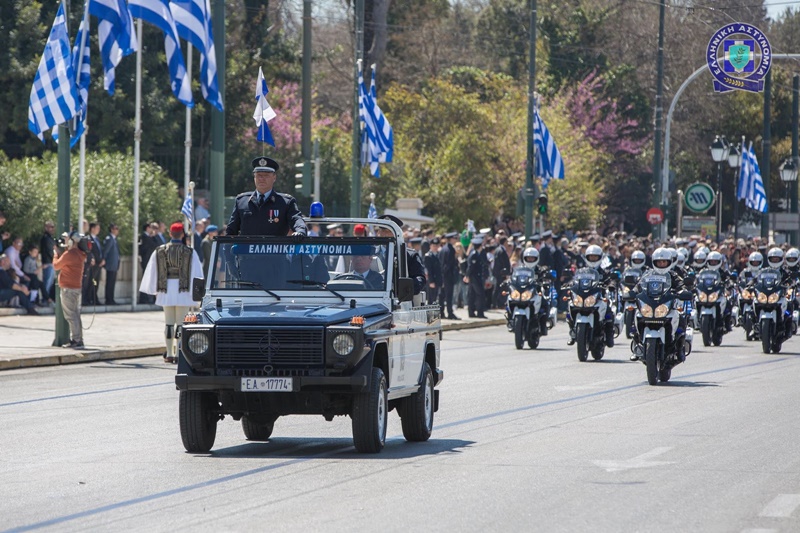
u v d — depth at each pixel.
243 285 33.53
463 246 102.69
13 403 42.84
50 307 81.31
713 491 26.48
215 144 72.19
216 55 72.31
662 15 128.62
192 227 70.38
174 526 22.92
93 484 27.47
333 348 30.67
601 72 188.25
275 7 153.12
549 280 70.31
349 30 160.50
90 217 86.81
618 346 70.25
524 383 50.00
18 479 28.17
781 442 33.72
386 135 89.25
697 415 39.81
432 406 35.66
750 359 62.97
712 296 72.19
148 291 57.09
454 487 26.95
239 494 26.19
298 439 35.22
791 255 80.62
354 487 26.98
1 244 79.69
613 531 22.48
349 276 33.56
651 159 190.25
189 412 31.70
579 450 32.34
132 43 62.47
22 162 93.06
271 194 34.78
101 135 109.06
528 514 24.00
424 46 183.25
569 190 146.38
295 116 134.25
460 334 80.25
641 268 61.53
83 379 50.97
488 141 144.12
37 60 104.06
